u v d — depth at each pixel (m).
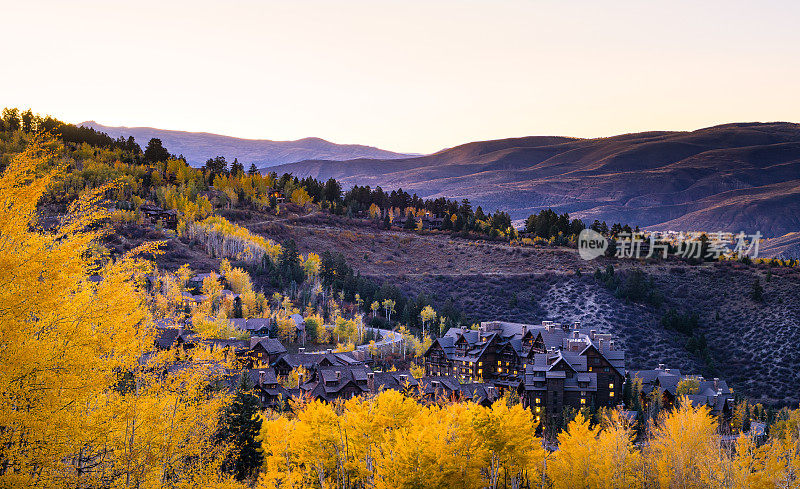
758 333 161.38
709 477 48.50
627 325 169.88
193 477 23.81
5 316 15.81
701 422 55.75
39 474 16.70
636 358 154.62
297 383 94.69
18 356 15.54
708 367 150.00
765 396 137.50
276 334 121.50
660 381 106.62
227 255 168.88
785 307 168.38
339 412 59.84
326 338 130.38
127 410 19.28
